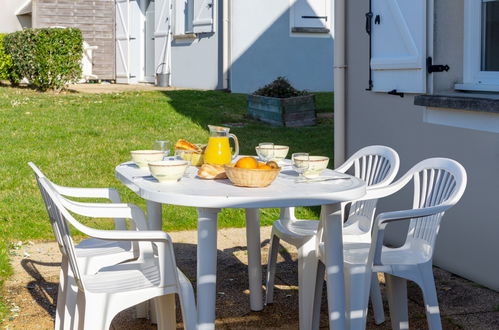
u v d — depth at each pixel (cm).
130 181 346
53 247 554
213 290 321
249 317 416
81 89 1384
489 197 450
